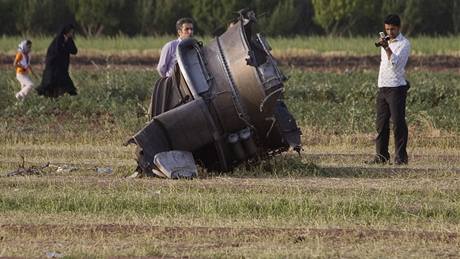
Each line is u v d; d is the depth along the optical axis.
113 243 38.91
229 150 54.81
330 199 46.19
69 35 91.19
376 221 42.75
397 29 59.78
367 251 37.78
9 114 82.94
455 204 46.03
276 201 45.47
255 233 40.25
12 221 42.19
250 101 53.75
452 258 37.06
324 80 106.38
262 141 55.59
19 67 92.94
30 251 37.44
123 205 45.28
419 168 57.88
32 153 65.00
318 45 161.88
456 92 95.25
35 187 50.09
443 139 71.31
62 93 91.00
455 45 160.75
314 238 39.59
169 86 55.53
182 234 40.25
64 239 39.62
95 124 79.44
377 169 57.28
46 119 80.81
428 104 89.69
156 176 53.50
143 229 40.75
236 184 50.72
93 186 50.06
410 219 43.28
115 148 67.75
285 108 56.66
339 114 81.12
